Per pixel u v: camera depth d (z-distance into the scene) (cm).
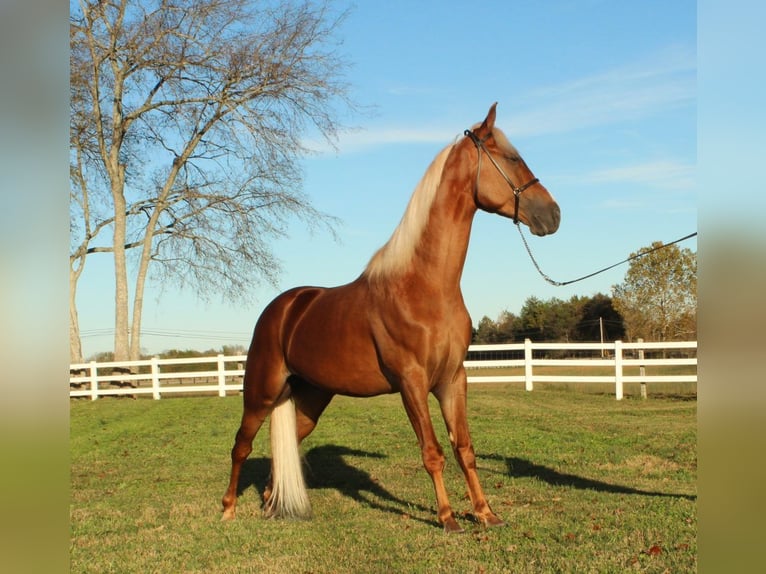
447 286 513
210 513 630
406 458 892
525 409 1429
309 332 580
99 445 1153
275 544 516
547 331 4541
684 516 524
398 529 533
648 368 2928
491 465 812
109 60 2264
